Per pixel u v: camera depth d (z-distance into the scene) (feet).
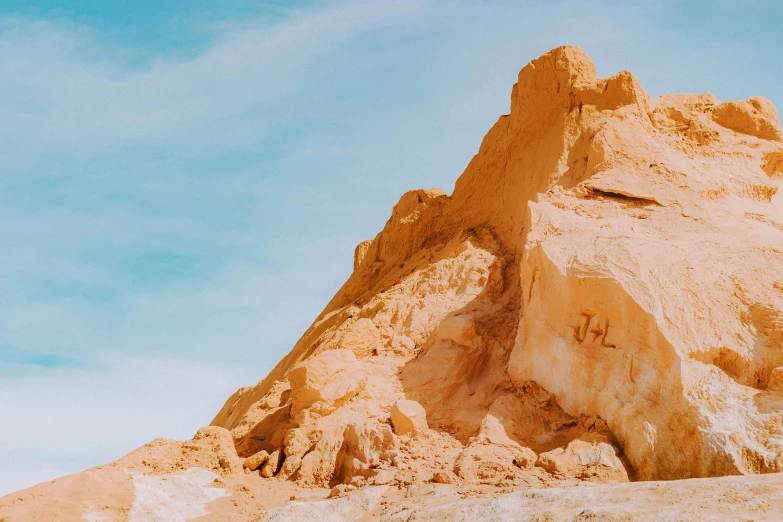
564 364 59.57
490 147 88.28
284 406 73.92
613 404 55.52
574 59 81.25
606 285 58.13
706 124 78.33
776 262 59.72
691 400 52.26
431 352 68.23
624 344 56.95
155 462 63.05
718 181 71.26
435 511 48.26
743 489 42.83
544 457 54.03
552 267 61.87
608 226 64.85
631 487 46.24
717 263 60.08
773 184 75.36
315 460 61.77
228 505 58.08
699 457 49.96
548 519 44.01
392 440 59.52
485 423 59.06
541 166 78.74
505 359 66.28
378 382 67.46
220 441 64.85
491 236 79.41
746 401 51.88
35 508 54.80
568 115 79.10
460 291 74.64
